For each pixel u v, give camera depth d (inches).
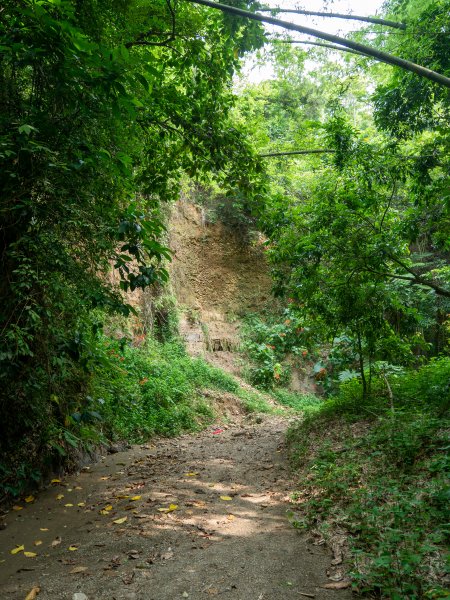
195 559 126.7
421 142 278.5
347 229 238.4
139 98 198.8
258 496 183.5
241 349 626.8
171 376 423.5
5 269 156.3
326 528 139.3
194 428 367.9
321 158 320.2
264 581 113.9
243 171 242.8
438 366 281.0
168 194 273.4
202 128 235.1
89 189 156.5
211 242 695.7
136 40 216.1
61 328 171.5
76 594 109.1
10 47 125.2
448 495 127.9
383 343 278.4
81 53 123.9
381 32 259.3
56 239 143.9
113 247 160.7
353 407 264.4
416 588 99.4
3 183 139.4
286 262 272.5
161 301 555.5
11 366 149.1
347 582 111.5
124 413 314.3
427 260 500.4
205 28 237.6
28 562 132.3
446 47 197.8
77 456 239.0
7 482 188.1
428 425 185.5
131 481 213.8
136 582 114.8
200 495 185.6
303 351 620.1
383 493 147.3
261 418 439.5
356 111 468.1
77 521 165.8
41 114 141.1
